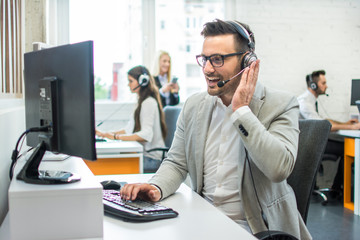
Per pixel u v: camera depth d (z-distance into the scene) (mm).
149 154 3109
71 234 889
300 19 4270
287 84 4285
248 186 1290
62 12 3797
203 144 1421
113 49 3982
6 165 1247
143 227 974
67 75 960
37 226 873
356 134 3299
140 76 3150
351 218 3184
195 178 1454
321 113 4367
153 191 1217
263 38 4211
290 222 1306
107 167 2322
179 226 987
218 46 1271
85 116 906
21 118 1650
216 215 1082
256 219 1274
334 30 4352
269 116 1307
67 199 883
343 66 4395
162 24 4102
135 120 3189
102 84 3975
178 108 3242
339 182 3879
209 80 1313
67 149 983
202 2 4156
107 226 980
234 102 1230
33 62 1142
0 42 1601
